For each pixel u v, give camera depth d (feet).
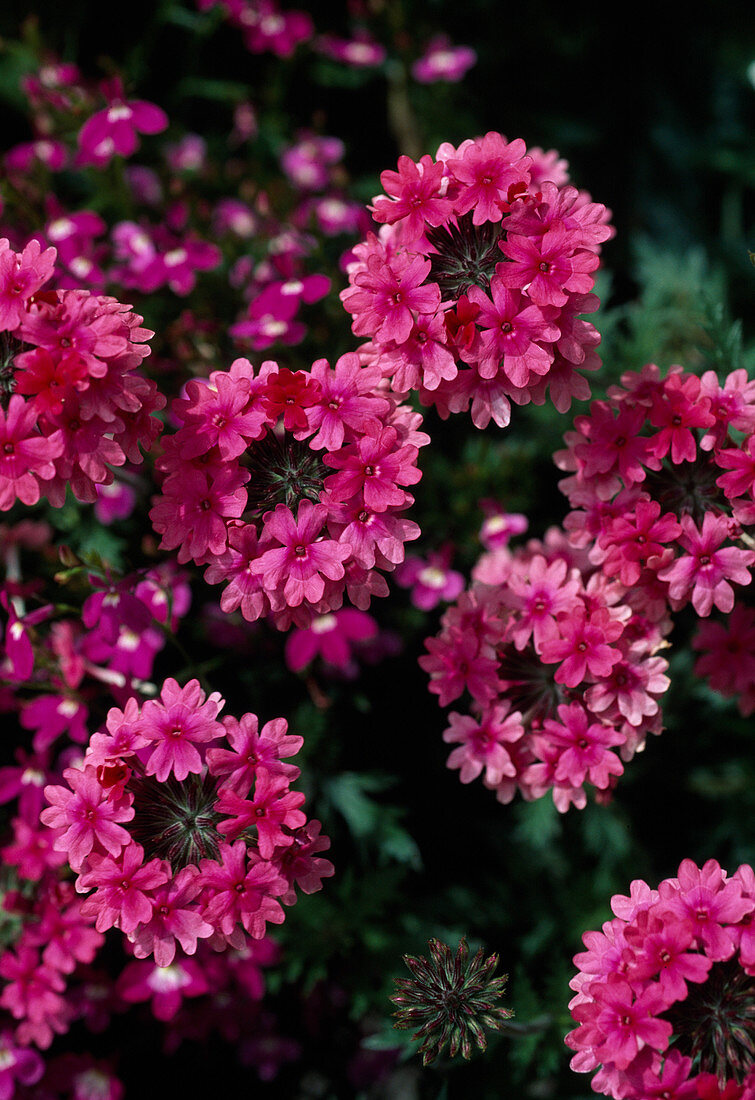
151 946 1.60
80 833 1.61
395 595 2.08
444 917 2.08
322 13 2.61
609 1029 1.57
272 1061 2.06
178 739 1.61
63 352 1.59
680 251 2.84
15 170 2.14
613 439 1.69
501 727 1.72
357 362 1.63
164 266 2.04
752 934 1.58
